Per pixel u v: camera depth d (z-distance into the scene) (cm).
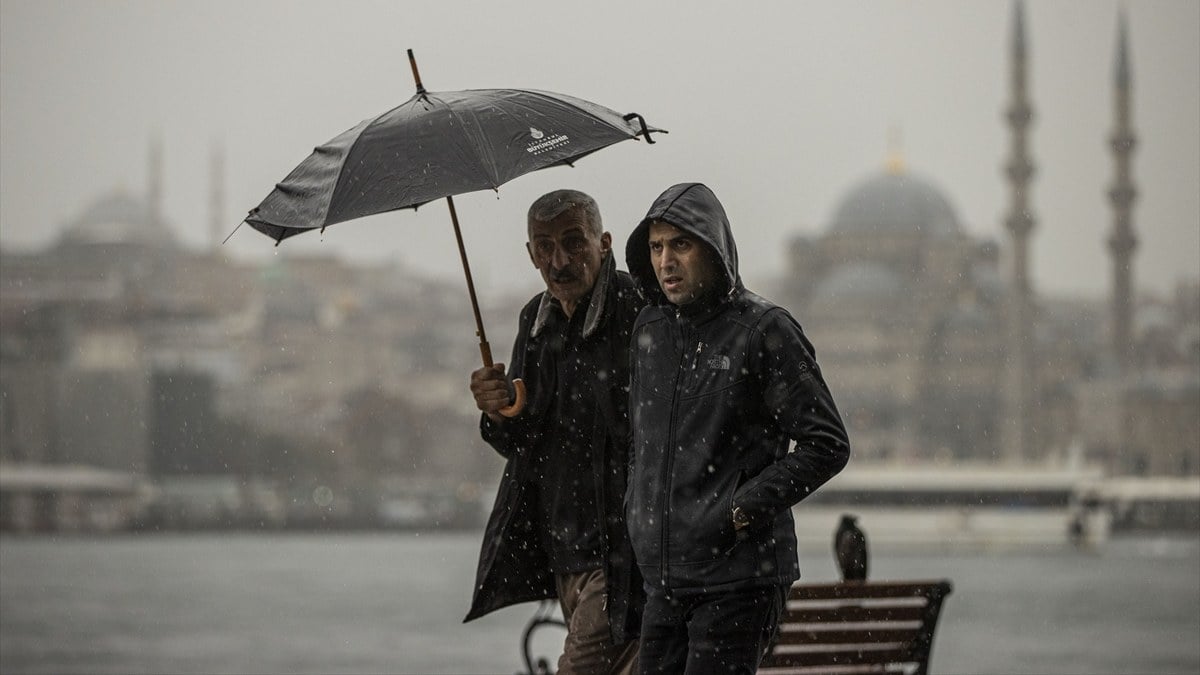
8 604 11100
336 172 1318
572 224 1388
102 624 8594
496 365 1411
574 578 1413
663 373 1236
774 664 1733
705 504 1195
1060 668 4359
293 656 6056
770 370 1204
